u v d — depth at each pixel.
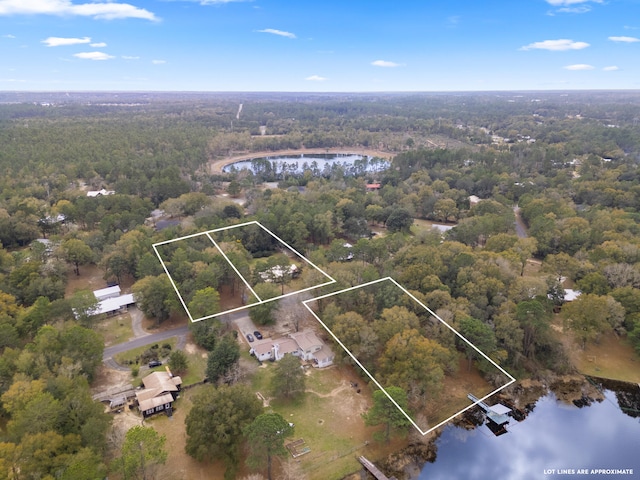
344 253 109.44
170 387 67.62
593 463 60.91
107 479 52.12
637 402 72.00
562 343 78.94
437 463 59.75
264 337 84.06
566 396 73.00
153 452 49.28
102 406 58.06
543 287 84.00
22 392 55.41
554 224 121.06
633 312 80.25
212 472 55.03
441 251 100.62
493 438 64.38
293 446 59.88
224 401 55.97
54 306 78.31
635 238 107.88
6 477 44.25
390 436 62.19
